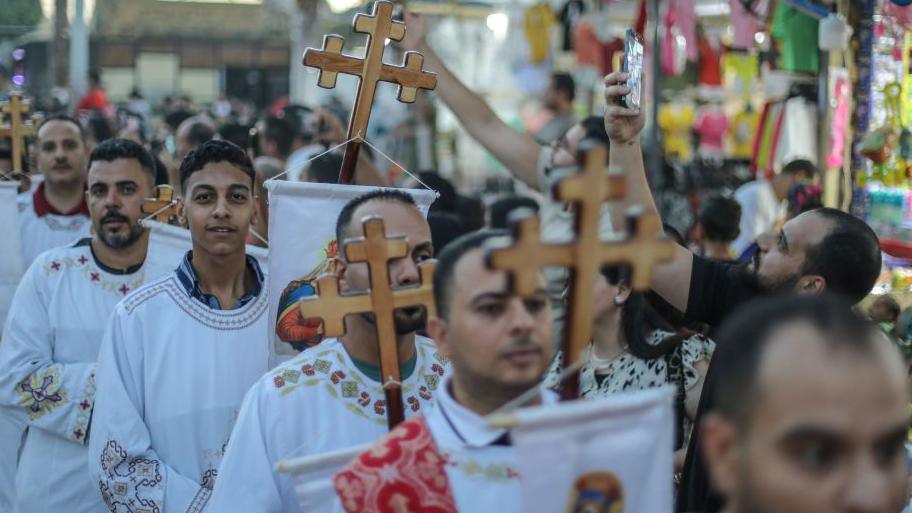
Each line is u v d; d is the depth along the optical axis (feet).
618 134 13.26
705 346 14.46
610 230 16.26
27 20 102.99
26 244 23.09
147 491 14.35
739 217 24.72
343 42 13.99
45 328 17.85
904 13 22.77
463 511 9.03
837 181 26.73
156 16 110.93
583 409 7.55
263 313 15.26
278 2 77.92
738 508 6.15
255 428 12.18
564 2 49.90
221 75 110.73
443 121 69.21
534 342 8.64
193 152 15.05
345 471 9.18
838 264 12.50
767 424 5.94
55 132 22.93
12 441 19.26
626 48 13.16
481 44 67.46
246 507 12.04
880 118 23.44
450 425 9.18
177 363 14.87
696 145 57.88
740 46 30.48
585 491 7.59
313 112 38.32
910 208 22.36
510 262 7.82
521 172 21.38
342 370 12.34
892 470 5.95
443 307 9.01
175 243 16.57
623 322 14.65
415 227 12.12
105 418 14.61
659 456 7.81
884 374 5.87
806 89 29.68
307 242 14.08
